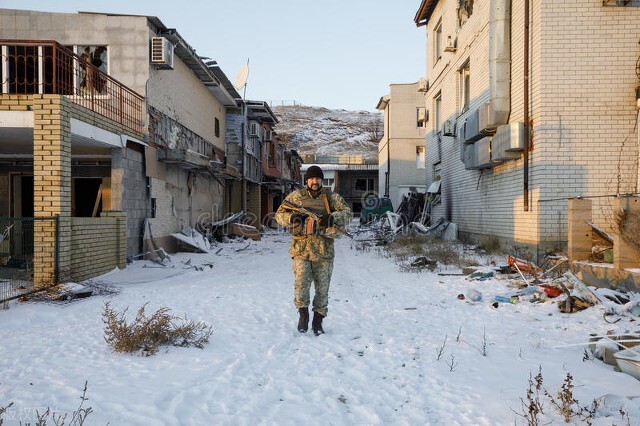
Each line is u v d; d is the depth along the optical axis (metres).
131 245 12.06
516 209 11.40
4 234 8.16
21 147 11.62
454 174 17.38
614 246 6.88
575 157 10.06
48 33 12.80
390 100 33.91
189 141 17.56
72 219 8.55
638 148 9.89
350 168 53.47
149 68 13.09
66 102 8.41
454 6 16.89
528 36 10.62
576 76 10.07
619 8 10.00
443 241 16.42
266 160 31.69
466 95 16.36
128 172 11.86
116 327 4.60
